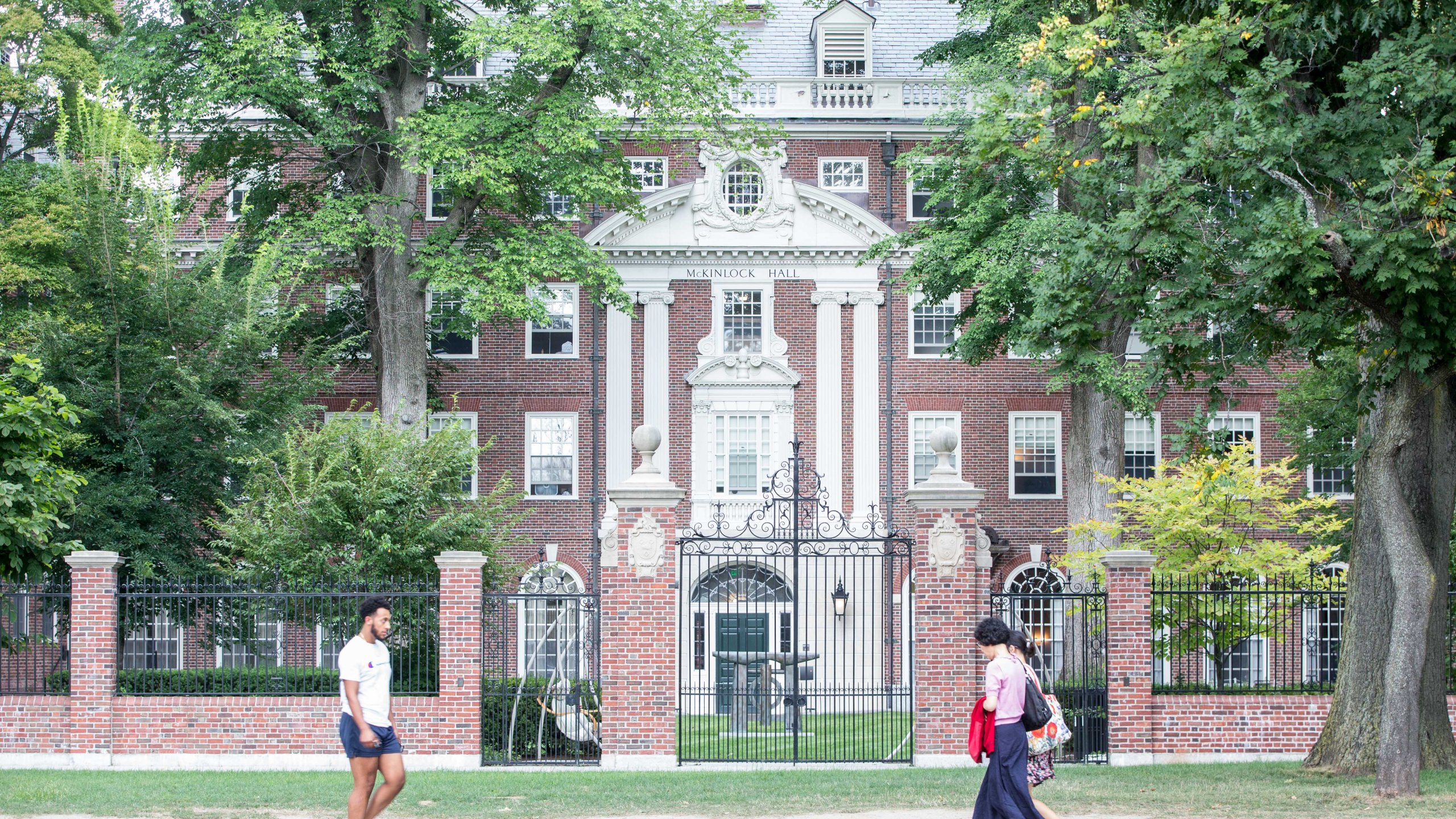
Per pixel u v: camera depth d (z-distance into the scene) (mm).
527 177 34312
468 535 27594
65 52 33469
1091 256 18438
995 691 13281
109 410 28953
